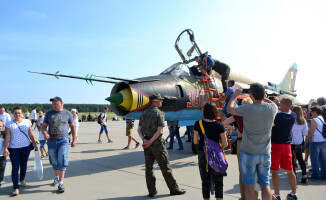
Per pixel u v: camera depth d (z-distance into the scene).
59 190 4.55
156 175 5.64
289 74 19.50
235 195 4.21
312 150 5.06
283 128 3.66
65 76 5.70
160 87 6.65
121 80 6.09
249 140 3.06
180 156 7.96
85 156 8.20
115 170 6.22
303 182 4.87
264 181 3.12
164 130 20.05
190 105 7.36
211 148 3.29
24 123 4.81
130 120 9.62
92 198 4.21
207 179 3.40
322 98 5.86
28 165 7.06
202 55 8.04
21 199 4.25
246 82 12.67
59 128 4.79
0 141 4.53
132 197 4.23
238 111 3.11
